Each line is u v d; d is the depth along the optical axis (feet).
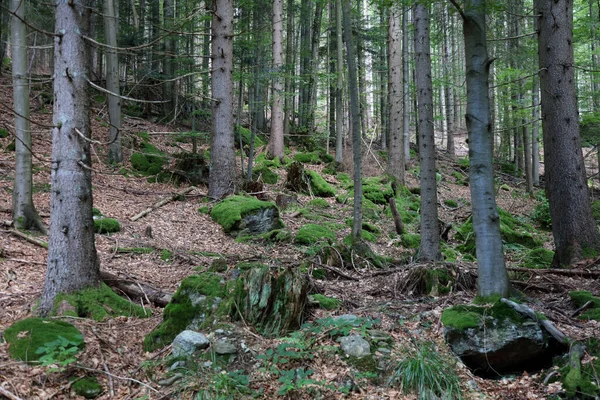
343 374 14.02
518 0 55.06
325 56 86.48
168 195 39.73
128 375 13.85
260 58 48.08
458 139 107.96
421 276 21.97
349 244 29.48
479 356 14.94
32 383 12.39
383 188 50.80
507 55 56.03
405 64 68.85
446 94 83.41
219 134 39.96
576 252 24.48
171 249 27.76
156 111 68.90
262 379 13.74
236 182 40.81
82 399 12.51
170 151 54.49
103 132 52.49
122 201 36.52
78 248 16.97
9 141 44.14
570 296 19.26
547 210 46.57
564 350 15.03
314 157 63.98
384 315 18.25
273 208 35.50
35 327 14.40
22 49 25.49
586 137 54.65
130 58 64.18
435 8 56.54
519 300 17.11
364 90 86.07
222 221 34.42
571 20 25.58
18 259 22.33
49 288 16.70
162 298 19.27
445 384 13.71
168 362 14.38
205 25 55.98
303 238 31.65
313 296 19.63
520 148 78.23
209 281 17.52
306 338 15.90
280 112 59.82
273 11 54.90
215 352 14.60
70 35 16.15
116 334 15.79
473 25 16.65
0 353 13.38
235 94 74.64
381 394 13.41
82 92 16.52
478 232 17.40
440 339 15.99
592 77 57.62
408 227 42.16
